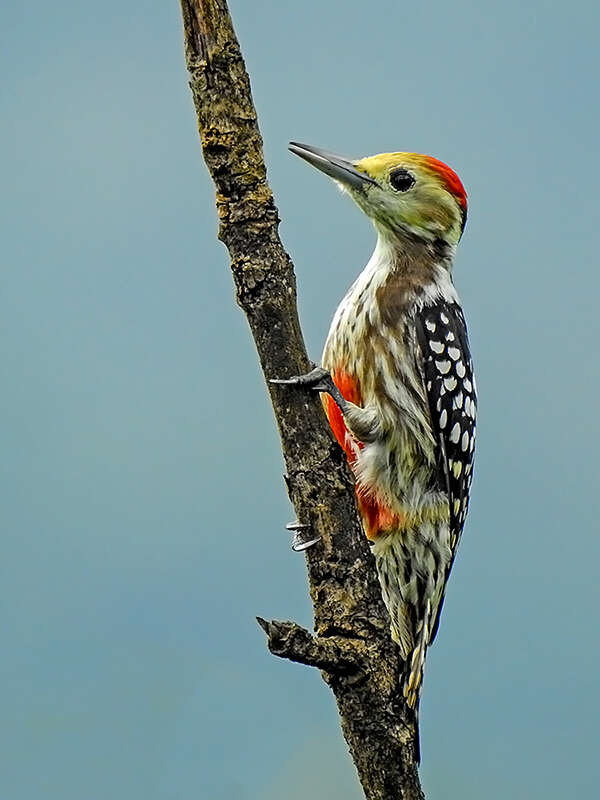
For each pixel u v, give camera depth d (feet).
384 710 25.54
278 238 25.96
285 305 25.93
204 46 25.07
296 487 26.17
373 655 25.44
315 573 26.07
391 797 25.90
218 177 25.66
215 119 25.35
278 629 24.11
